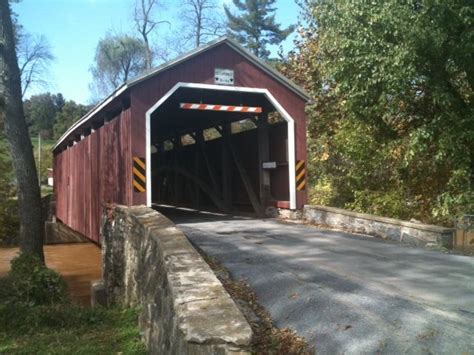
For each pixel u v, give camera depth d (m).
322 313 4.54
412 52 8.87
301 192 12.16
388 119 11.07
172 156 19.45
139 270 7.33
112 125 12.41
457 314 4.37
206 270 4.64
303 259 6.91
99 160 14.07
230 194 14.95
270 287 5.49
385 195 11.11
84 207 16.78
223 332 3.24
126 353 5.84
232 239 8.88
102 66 48.28
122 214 9.22
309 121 14.95
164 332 4.75
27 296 9.09
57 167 27.38
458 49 8.70
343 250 7.63
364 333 4.02
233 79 11.76
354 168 12.30
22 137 10.87
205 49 11.37
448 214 9.34
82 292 12.34
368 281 5.57
